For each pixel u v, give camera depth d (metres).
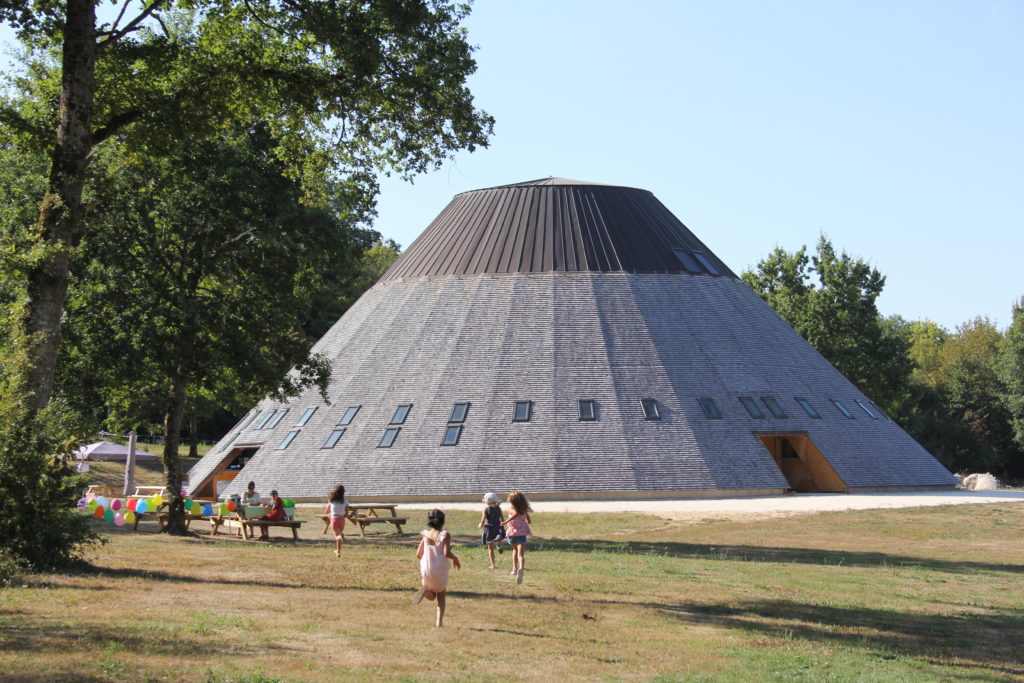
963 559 27.53
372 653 12.90
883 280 77.31
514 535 20.61
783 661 14.31
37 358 19.52
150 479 65.88
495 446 46.03
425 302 53.94
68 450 18.84
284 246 30.80
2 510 17.70
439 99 24.83
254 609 15.42
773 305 80.62
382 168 27.48
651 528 33.88
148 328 29.16
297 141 27.92
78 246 29.02
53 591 15.72
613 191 57.84
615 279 53.16
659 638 15.40
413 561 23.48
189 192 30.08
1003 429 96.06
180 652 11.99
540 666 12.98
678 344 50.53
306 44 24.41
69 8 20.50
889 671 14.12
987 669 14.69
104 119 23.73
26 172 29.39
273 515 30.47
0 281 25.47
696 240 59.03
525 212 56.44
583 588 19.77
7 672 10.45
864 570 24.84
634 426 46.62
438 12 24.38
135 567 19.88
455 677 11.98
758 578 22.59
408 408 48.56
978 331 117.19
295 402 52.22
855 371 75.62
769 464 46.38
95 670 10.80
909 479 49.09
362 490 45.19
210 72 23.72
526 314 51.62
